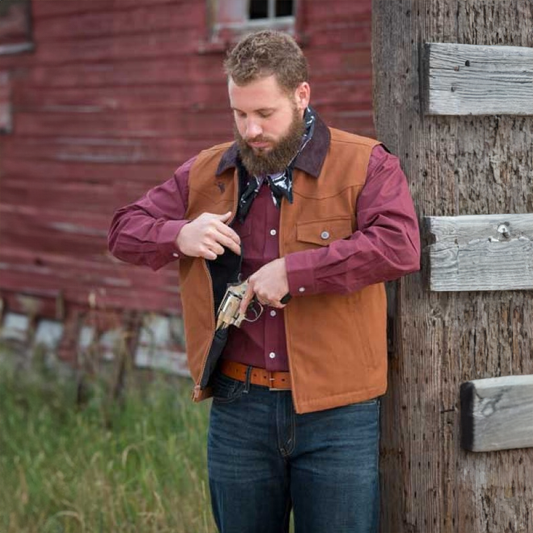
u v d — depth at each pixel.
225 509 4.63
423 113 4.55
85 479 7.29
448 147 4.62
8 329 12.51
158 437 8.09
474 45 4.55
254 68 4.03
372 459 4.46
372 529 4.52
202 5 10.07
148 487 6.96
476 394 4.72
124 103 10.98
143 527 6.54
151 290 10.78
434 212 4.64
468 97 4.55
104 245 11.34
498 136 4.68
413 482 4.80
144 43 10.67
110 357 11.04
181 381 9.91
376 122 4.73
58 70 11.67
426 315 4.69
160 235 4.41
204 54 10.10
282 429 4.41
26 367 12.09
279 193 4.33
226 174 4.51
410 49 4.56
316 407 4.32
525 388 4.78
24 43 12.03
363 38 8.79
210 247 4.26
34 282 12.22
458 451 4.80
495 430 4.76
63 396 10.53
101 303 11.34
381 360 4.44
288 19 9.50
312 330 4.32
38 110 11.98
